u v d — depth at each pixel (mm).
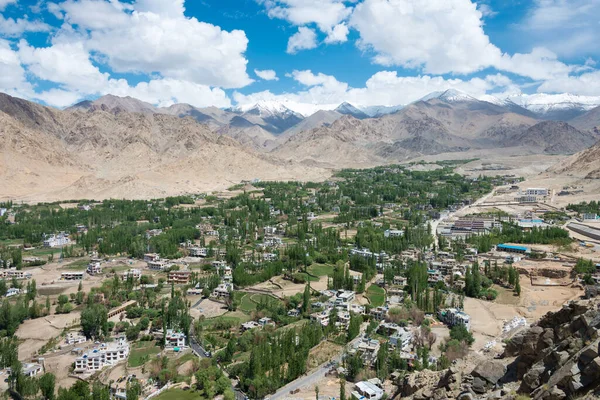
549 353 101188
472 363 126938
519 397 96500
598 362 87625
